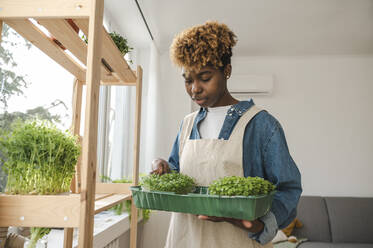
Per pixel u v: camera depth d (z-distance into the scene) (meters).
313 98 3.74
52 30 0.85
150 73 3.15
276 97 3.76
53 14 0.72
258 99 3.77
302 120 3.71
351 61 3.76
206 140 1.00
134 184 1.35
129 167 3.25
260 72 3.81
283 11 2.71
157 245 3.24
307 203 3.36
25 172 0.75
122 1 2.54
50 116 1.62
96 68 0.72
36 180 0.77
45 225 0.69
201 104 0.99
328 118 3.71
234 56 3.82
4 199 0.69
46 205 0.69
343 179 3.61
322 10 2.69
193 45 0.91
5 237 0.76
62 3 0.72
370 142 3.65
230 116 0.99
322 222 3.24
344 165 3.63
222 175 0.95
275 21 2.90
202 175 0.99
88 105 0.70
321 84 3.75
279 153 0.89
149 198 0.86
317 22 2.90
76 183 1.15
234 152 0.95
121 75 1.33
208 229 0.95
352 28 3.02
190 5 2.63
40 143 0.77
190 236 0.98
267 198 0.78
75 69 1.14
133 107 3.33
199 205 0.79
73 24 0.86
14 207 0.69
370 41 3.32
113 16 2.79
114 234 1.76
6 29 1.22
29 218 0.69
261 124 0.95
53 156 0.78
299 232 3.20
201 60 0.90
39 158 0.77
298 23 2.93
